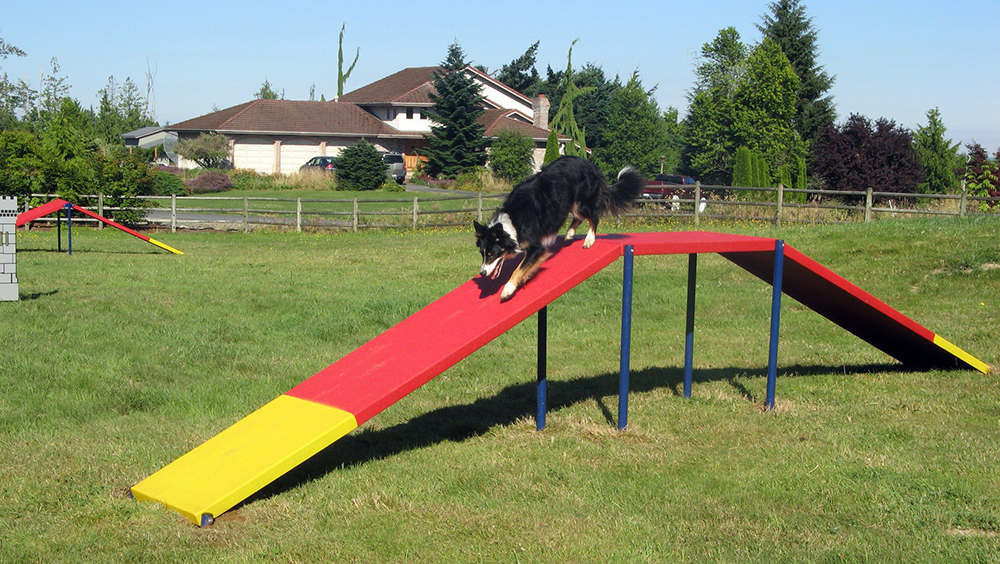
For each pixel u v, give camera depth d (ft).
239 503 15.29
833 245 48.98
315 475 17.17
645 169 206.28
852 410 22.04
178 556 12.87
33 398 21.88
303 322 33.09
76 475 16.44
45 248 57.62
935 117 117.08
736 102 159.74
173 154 156.76
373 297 38.68
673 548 13.29
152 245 61.72
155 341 29.01
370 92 175.11
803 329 33.94
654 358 29.25
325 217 81.10
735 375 26.58
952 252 44.32
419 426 21.04
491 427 20.75
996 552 12.90
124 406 21.66
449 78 140.05
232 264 50.31
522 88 230.48
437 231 71.87
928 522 14.28
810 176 131.85
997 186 72.23
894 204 79.77
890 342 25.61
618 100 208.85
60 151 78.64
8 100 192.13
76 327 30.60
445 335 18.56
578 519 14.60
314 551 13.16
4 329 29.94
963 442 18.86
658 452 18.52
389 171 134.41
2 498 15.16
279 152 148.25
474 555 13.06
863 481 16.34
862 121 95.96
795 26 167.94
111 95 280.51
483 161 145.18
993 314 34.35
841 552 12.97
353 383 17.54
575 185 20.80
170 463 16.30
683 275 45.52
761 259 23.34
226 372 25.50
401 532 13.98
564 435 20.04
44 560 12.67
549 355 29.76
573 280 19.08
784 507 15.11
